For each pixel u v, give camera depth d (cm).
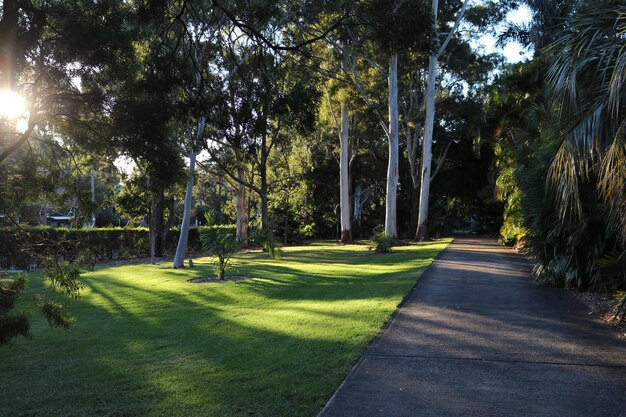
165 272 2178
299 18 1094
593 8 759
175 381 600
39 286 1523
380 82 3356
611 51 718
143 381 612
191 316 1145
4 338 716
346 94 3353
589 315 873
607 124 746
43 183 793
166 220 4000
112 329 1038
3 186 752
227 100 721
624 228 838
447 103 4072
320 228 5559
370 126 4547
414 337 737
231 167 2400
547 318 854
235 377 593
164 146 686
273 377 579
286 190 4522
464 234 5331
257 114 733
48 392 594
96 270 2383
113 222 5488
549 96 868
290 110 746
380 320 849
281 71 780
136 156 679
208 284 1695
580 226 1089
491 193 3975
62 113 664
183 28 759
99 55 667
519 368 586
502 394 505
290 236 4700
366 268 2047
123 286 1770
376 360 625
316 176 4941
